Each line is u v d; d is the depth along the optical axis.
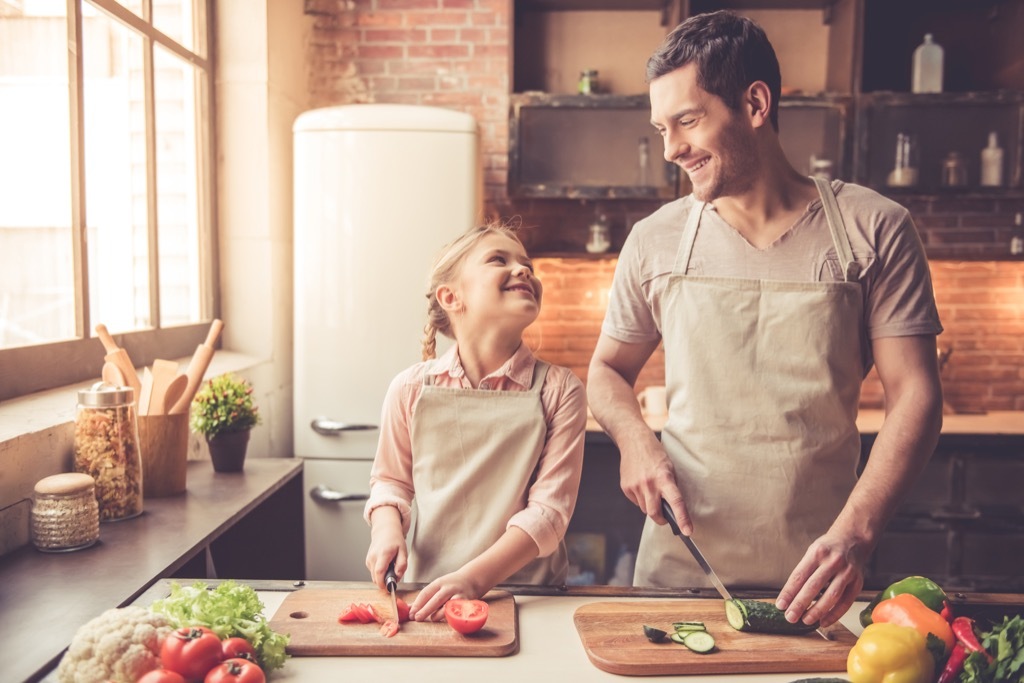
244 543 1.82
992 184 3.01
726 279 1.30
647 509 1.19
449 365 1.24
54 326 1.84
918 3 3.21
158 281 2.37
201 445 2.20
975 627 0.91
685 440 1.34
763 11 3.33
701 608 1.04
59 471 1.46
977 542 2.84
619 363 1.48
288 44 3.10
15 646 0.95
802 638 0.95
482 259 1.20
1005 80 3.24
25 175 1.68
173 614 0.86
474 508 1.18
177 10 2.58
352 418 2.77
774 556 1.29
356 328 2.75
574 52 3.36
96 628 0.81
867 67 3.26
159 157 2.45
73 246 1.90
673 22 3.18
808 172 3.08
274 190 2.94
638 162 3.13
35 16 1.71
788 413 1.27
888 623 0.86
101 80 2.03
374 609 1.00
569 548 2.90
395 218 2.72
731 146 1.19
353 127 2.71
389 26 3.33
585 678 0.87
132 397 1.52
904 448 1.13
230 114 2.86
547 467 1.18
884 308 1.25
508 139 3.16
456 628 0.94
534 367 1.24
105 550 1.31
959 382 3.41
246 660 0.81
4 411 1.54
